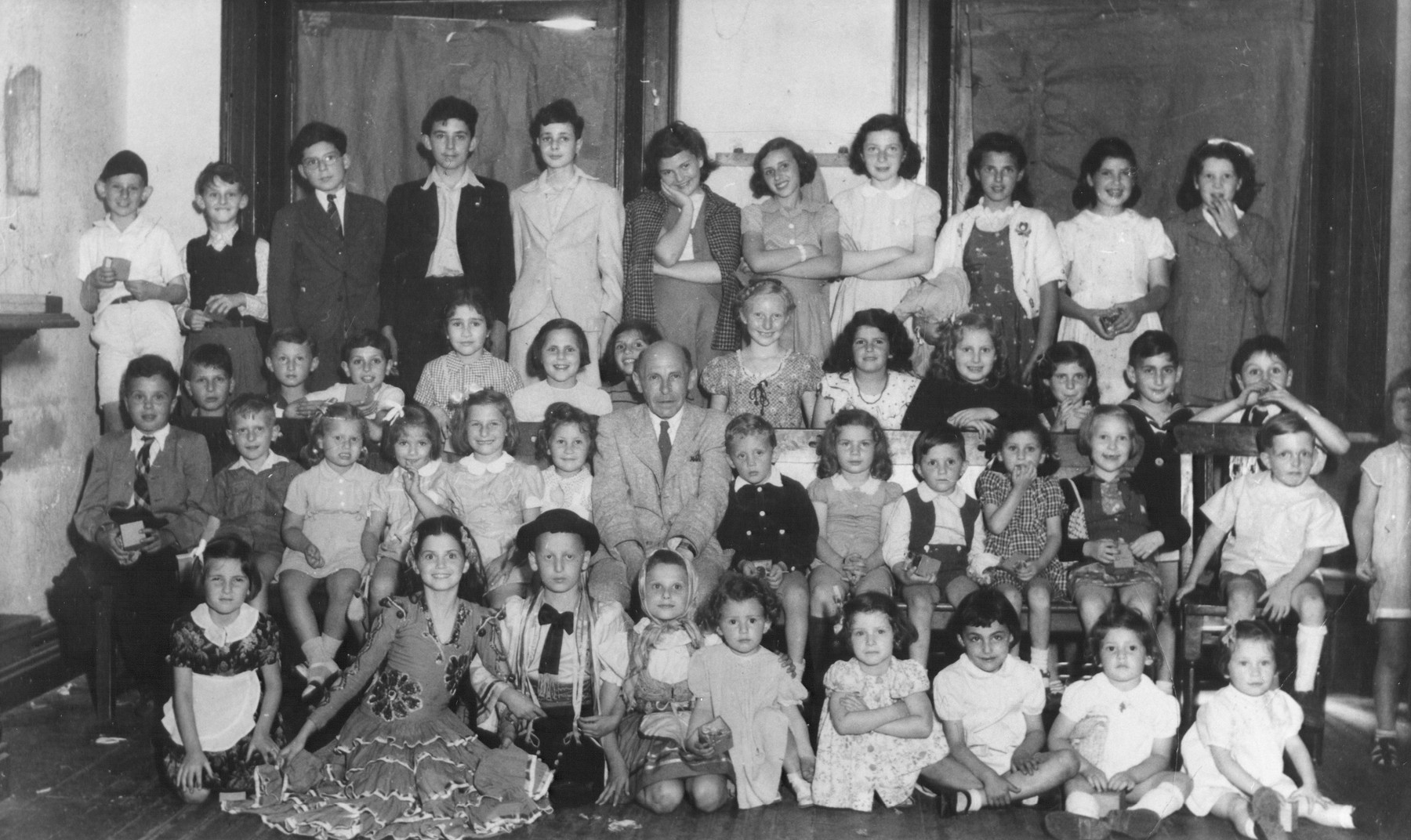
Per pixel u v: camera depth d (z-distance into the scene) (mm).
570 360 5234
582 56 6422
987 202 5797
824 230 5730
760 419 4820
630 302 5730
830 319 5977
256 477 5078
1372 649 5277
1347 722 5023
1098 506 4820
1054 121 6262
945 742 4242
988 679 4227
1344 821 3967
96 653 4988
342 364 5641
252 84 6340
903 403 5250
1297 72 6070
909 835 3971
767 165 5738
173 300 5801
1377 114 5809
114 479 5121
